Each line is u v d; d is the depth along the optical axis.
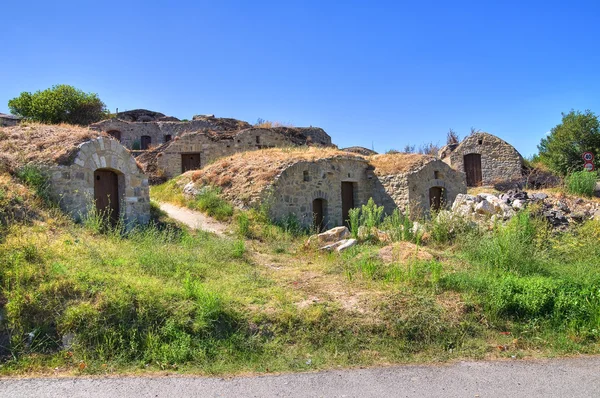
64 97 32.81
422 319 6.27
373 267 8.06
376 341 5.96
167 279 7.34
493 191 22.61
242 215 13.42
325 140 32.59
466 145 26.89
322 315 6.26
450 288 7.25
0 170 10.59
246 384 4.86
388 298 6.74
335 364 5.44
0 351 5.39
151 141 30.84
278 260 9.95
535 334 6.32
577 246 9.54
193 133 25.25
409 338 6.06
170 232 11.52
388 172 18.94
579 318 6.54
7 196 9.34
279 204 15.04
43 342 5.53
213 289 6.89
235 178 16.22
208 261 8.83
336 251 10.09
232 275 8.09
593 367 5.35
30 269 6.50
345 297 6.92
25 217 9.16
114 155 12.05
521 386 4.80
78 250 7.92
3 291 5.97
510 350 5.91
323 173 17.05
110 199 12.18
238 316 6.16
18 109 33.38
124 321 5.84
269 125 30.98
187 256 8.76
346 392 4.66
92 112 34.06
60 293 6.11
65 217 10.11
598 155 24.36
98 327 5.71
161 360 5.42
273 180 15.12
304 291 7.23
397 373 5.18
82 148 11.26
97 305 5.93
